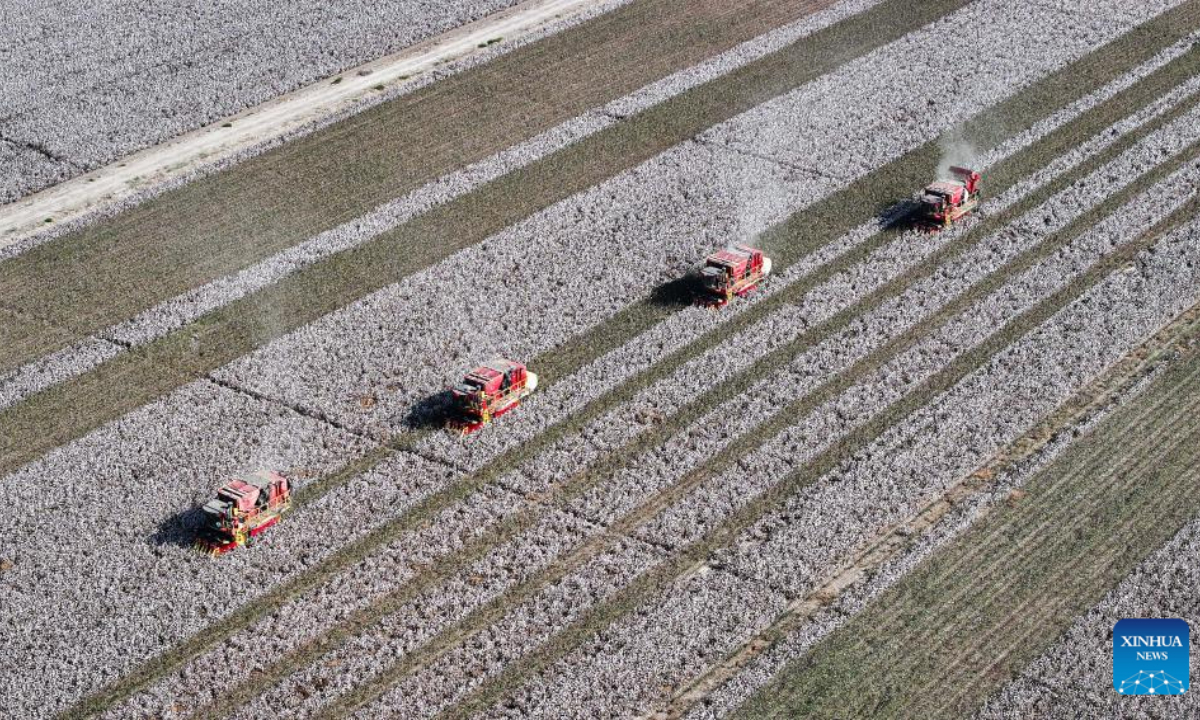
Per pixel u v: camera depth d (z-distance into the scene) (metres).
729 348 61.09
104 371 60.47
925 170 74.38
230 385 59.41
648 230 69.81
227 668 45.94
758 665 45.44
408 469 54.34
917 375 59.16
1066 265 66.50
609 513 52.09
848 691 44.44
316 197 73.44
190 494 53.19
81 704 44.69
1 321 63.88
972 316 63.00
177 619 47.75
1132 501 51.84
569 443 55.66
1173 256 67.19
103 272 67.44
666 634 46.81
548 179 74.62
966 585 48.34
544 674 45.47
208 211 72.38
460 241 69.44
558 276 66.31
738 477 53.66
